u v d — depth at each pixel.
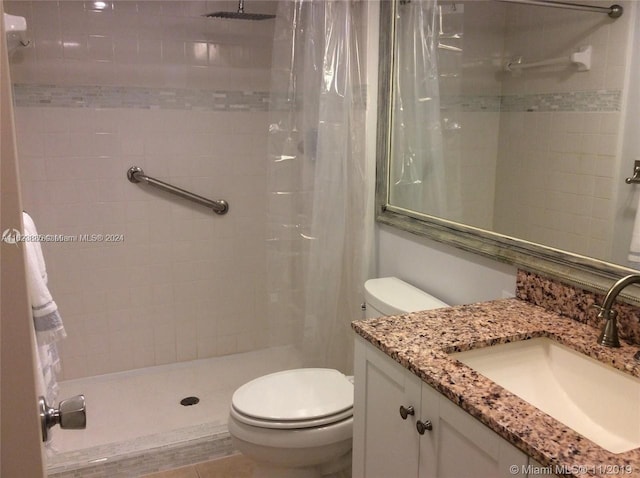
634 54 1.34
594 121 1.44
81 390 2.69
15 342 0.67
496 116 1.78
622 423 1.22
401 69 2.22
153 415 2.48
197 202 2.82
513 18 1.71
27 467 0.70
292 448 1.77
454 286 1.96
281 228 2.43
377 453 1.52
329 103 2.29
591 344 1.31
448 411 1.20
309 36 2.27
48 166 2.55
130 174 2.68
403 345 1.36
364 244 2.44
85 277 2.71
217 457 2.31
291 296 2.49
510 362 1.42
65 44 2.48
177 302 2.90
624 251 1.36
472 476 1.15
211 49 2.72
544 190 1.60
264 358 3.04
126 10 2.55
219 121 2.80
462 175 1.94
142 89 2.63
